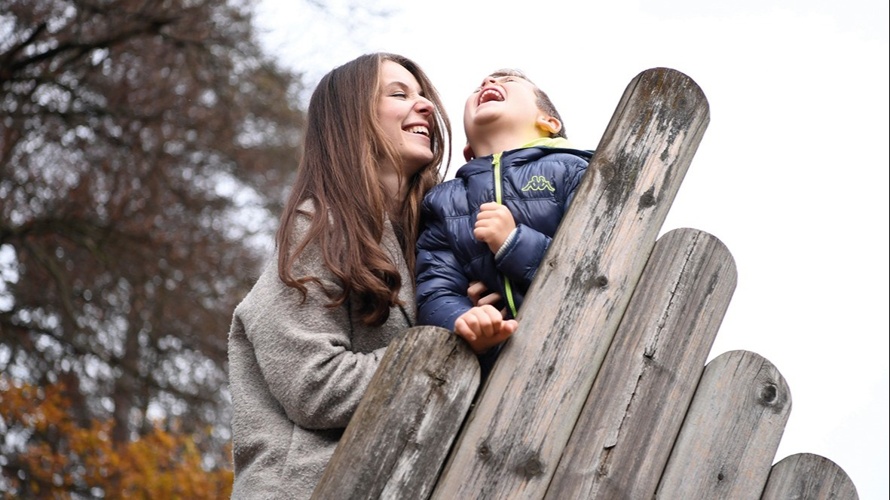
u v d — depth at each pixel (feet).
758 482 7.08
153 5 37.27
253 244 45.52
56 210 38.45
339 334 7.69
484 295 8.05
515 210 8.04
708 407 7.09
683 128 7.40
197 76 40.52
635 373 6.97
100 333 39.88
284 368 7.48
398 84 9.05
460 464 6.56
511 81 9.12
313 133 8.74
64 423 33.35
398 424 6.52
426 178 8.99
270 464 7.56
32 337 36.96
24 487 33.53
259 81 42.42
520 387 6.76
